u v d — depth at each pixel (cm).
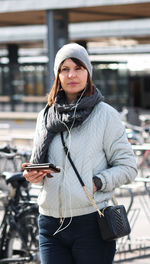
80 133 348
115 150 354
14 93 2361
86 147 346
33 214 598
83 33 2433
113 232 340
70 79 351
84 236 346
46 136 354
